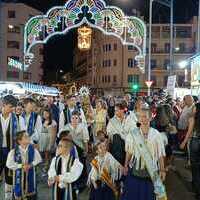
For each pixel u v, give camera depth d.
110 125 5.77
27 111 6.17
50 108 8.45
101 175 4.89
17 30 46.19
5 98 5.55
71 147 4.52
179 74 45.44
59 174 4.47
